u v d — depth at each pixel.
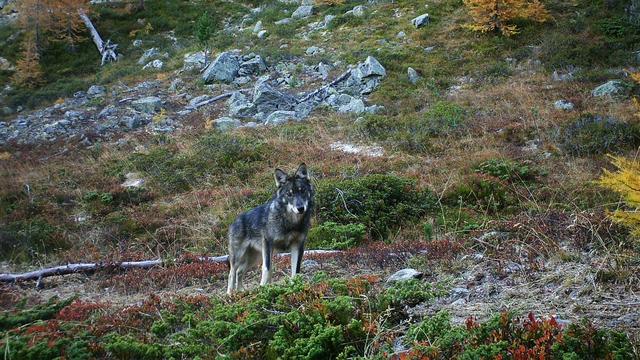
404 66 33.03
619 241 9.15
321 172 20.70
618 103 24.09
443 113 25.47
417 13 40.03
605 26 32.72
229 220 17.66
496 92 27.86
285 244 10.36
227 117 30.42
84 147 29.58
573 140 20.73
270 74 36.19
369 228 15.80
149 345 6.97
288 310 7.21
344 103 30.36
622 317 6.71
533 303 7.45
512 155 20.44
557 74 29.36
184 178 22.44
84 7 50.25
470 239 11.20
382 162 21.31
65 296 12.58
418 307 7.58
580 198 16.06
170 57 43.56
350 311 6.92
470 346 5.65
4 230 18.58
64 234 18.48
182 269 13.09
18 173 25.73
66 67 46.91
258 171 22.28
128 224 18.64
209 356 6.50
